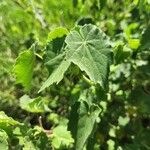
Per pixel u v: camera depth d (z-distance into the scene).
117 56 0.29
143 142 0.32
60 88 0.34
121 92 0.34
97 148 0.32
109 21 0.37
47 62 0.23
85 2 0.36
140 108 0.33
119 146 0.33
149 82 0.35
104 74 0.22
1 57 0.34
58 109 0.36
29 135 0.25
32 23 0.36
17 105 0.35
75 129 0.24
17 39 0.36
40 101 0.27
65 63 0.22
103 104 0.33
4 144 0.21
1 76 0.34
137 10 0.37
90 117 0.24
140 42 0.30
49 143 0.28
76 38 0.22
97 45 0.22
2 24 0.36
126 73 0.33
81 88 0.32
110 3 0.38
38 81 0.34
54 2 0.35
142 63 0.33
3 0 0.37
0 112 0.24
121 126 0.34
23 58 0.24
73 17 0.35
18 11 0.35
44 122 0.35
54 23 0.36
